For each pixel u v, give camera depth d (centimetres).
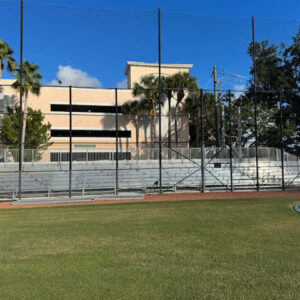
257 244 584
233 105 3781
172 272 437
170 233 689
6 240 644
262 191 1688
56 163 1923
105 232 711
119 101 3869
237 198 1377
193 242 605
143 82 3478
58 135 3800
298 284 391
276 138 3609
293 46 3183
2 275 435
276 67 3250
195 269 448
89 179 1836
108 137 3719
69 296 362
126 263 480
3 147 2806
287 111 3300
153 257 510
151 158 2161
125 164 2050
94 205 1228
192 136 4666
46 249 570
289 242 598
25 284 400
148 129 3800
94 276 426
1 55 2700
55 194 1670
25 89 2756
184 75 3425
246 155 2272
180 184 1906
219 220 848
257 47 3253
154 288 382
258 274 427
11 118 2903
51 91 3688
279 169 2194
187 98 3709
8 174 1784
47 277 424
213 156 2070
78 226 793
